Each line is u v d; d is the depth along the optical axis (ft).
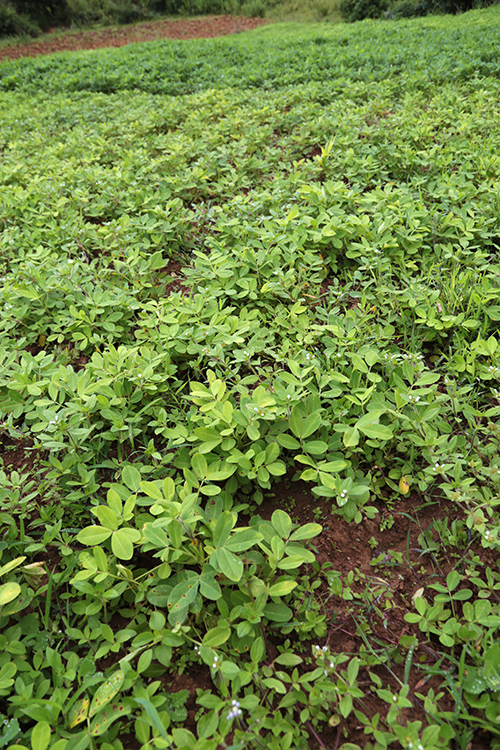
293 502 7.84
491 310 10.30
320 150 20.43
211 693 5.73
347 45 40.93
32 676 5.71
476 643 5.82
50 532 6.97
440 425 8.18
